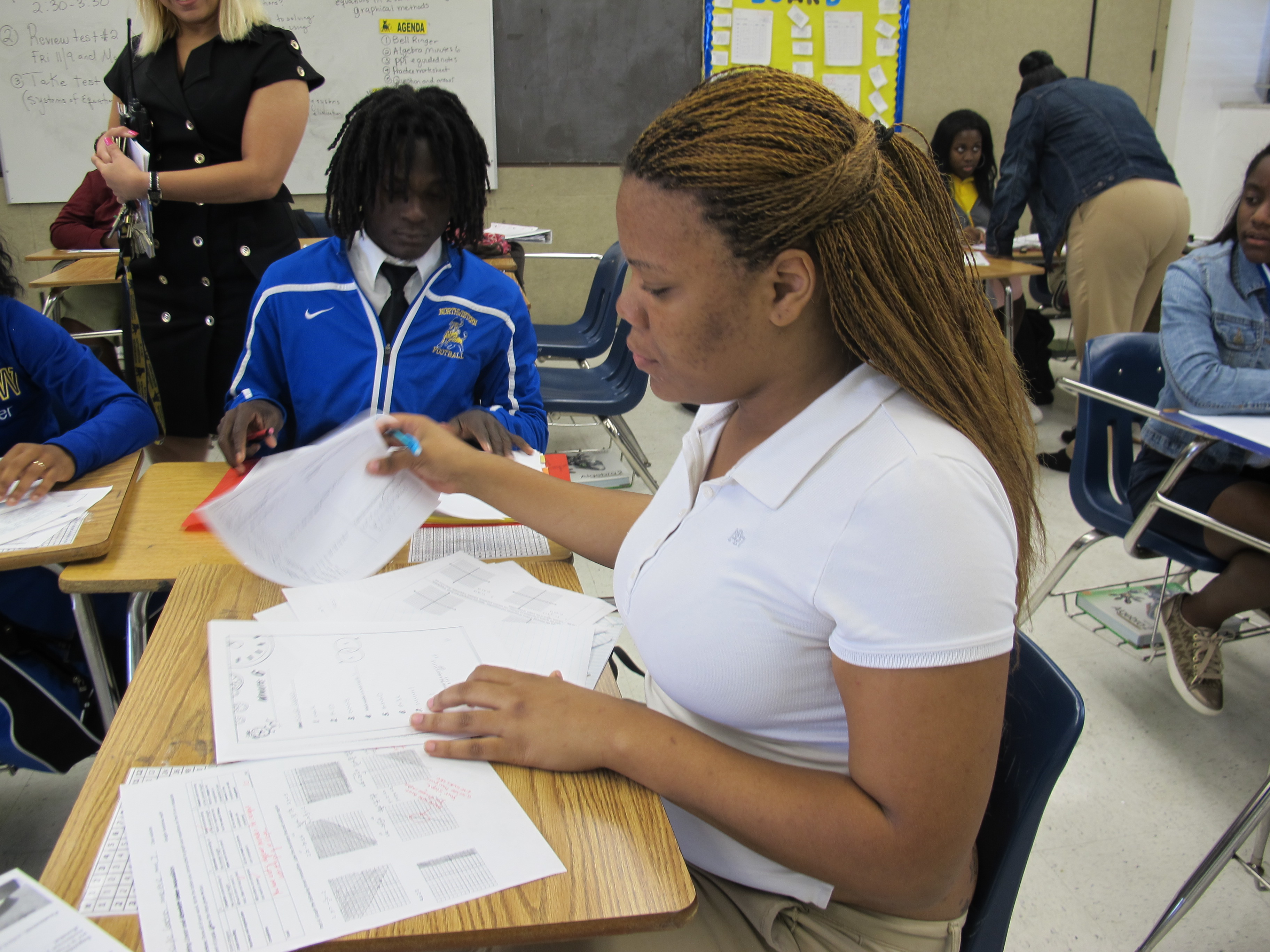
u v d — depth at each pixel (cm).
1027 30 507
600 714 70
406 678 79
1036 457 73
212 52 192
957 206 67
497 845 62
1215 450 183
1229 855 130
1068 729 77
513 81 461
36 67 415
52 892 55
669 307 62
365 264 141
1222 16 519
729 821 65
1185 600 186
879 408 64
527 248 489
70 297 306
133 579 104
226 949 52
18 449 125
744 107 59
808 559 64
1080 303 348
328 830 62
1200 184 557
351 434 96
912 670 59
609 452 337
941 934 77
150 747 70
